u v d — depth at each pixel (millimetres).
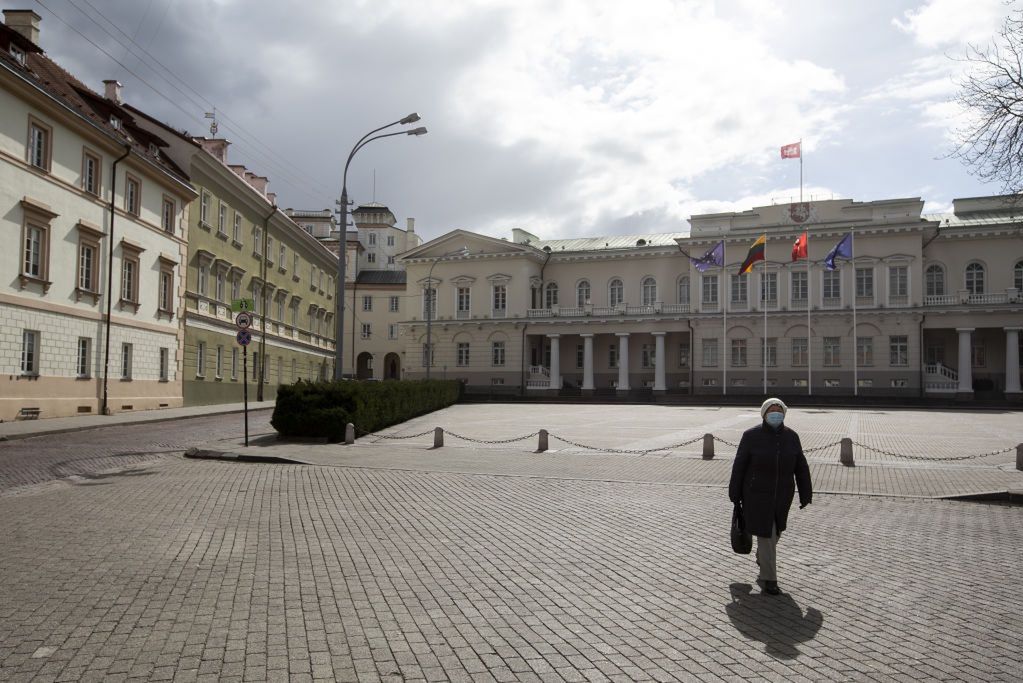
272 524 10508
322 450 20391
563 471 17266
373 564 8422
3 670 5301
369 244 106188
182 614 6582
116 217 33781
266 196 56312
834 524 11297
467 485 14914
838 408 48406
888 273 59031
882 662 5715
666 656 5770
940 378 57719
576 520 11328
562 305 72625
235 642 5922
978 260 60281
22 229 27438
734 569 8508
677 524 11141
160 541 9289
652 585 7773
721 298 63156
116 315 33875
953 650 6000
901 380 58031
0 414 26328
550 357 72875
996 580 8156
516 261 70188
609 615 6754
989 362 59344
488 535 10109
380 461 18578
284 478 15320
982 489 14531
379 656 5676
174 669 5363
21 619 6379
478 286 71375
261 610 6727
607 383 69812
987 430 29203
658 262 69312
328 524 10602
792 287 61500
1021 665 5691
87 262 31984
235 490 13508
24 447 20141
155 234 37344
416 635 6152
